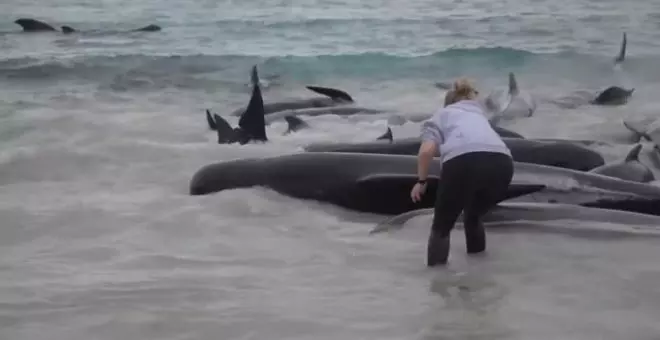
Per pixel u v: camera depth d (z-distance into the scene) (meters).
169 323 6.39
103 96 19.75
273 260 8.00
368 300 6.91
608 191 9.86
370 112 16.98
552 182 9.97
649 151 13.49
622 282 7.40
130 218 9.39
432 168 9.98
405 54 26.95
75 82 22.02
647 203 9.76
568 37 32.09
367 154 10.47
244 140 13.76
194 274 7.53
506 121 16.70
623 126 15.81
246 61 25.06
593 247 8.45
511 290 7.18
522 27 34.72
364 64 24.80
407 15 38.47
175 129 15.11
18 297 6.91
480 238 8.12
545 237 8.77
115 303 6.78
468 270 7.71
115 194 10.56
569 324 6.39
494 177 7.66
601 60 25.52
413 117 16.45
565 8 41.62
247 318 6.49
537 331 6.26
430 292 7.12
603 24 35.66
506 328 6.31
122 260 7.95
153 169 11.84
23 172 11.56
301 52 28.17
